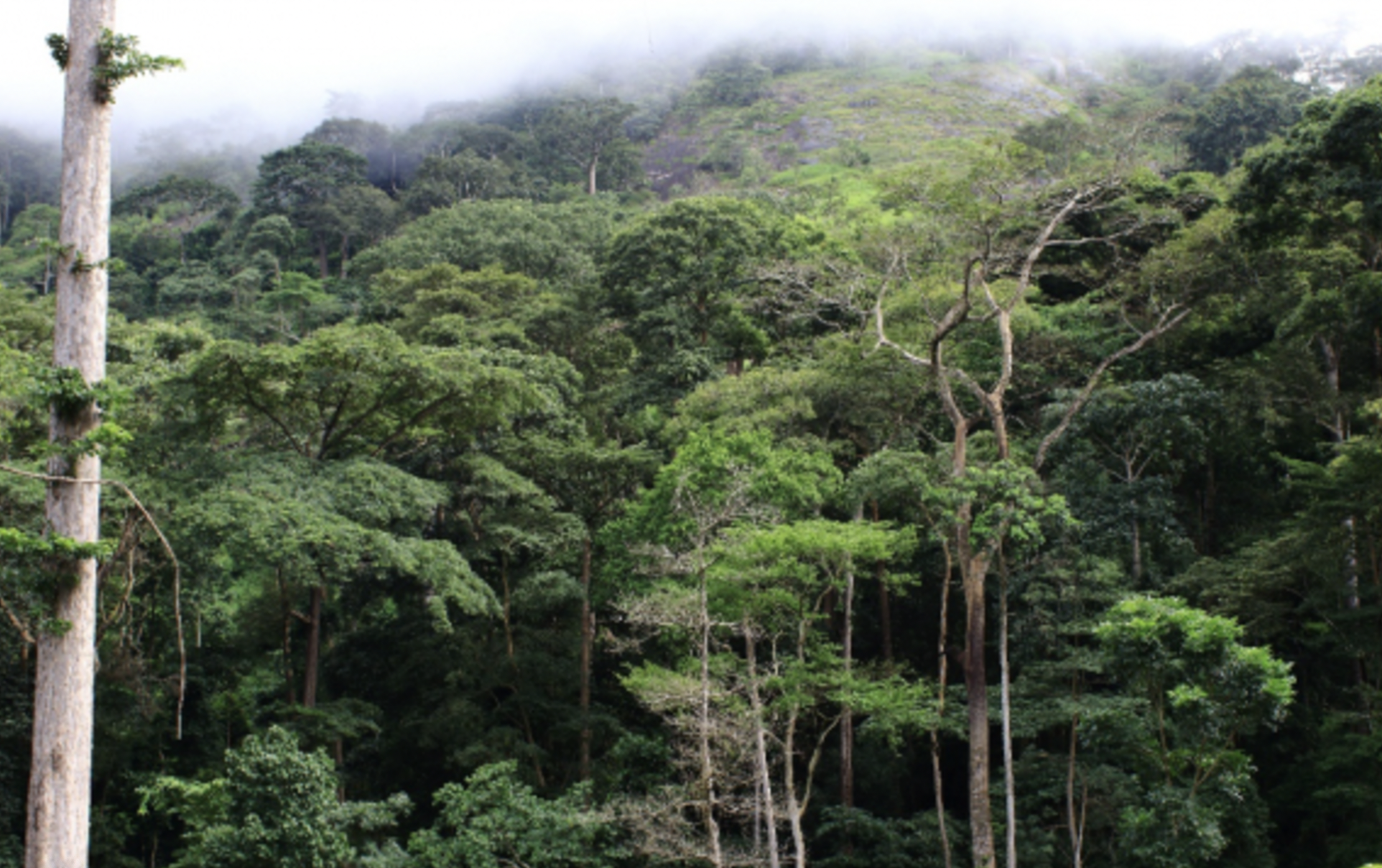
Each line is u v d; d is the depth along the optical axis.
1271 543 27.94
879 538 26.25
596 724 33.25
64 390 14.06
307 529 27.80
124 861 30.78
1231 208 38.34
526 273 67.25
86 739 14.33
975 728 25.38
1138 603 22.92
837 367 34.78
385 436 35.69
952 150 115.62
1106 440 35.06
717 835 24.69
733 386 34.88
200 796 25.59
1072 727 27.95
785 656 27.97
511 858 26.19
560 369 40.78
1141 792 25.41
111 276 92.62
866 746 33.62
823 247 48.50
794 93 161.12
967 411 38.09
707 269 44.34
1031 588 29.52
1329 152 32.84
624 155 134.75
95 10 15.05
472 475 34.62
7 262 103.62
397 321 53.19
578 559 35.53
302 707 30.86
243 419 37.69
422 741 33.50
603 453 34.38
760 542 25.31
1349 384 37.09
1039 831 27.94
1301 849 27.58
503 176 117.12
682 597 25.30
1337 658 29.22
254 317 77.94
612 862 26.66
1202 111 80.62
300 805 23.75
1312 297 32.56
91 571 14.51
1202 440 32.41
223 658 36.25
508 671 34.69
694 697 25.05
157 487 28.56
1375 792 24.42
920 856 29.31
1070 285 45.88
